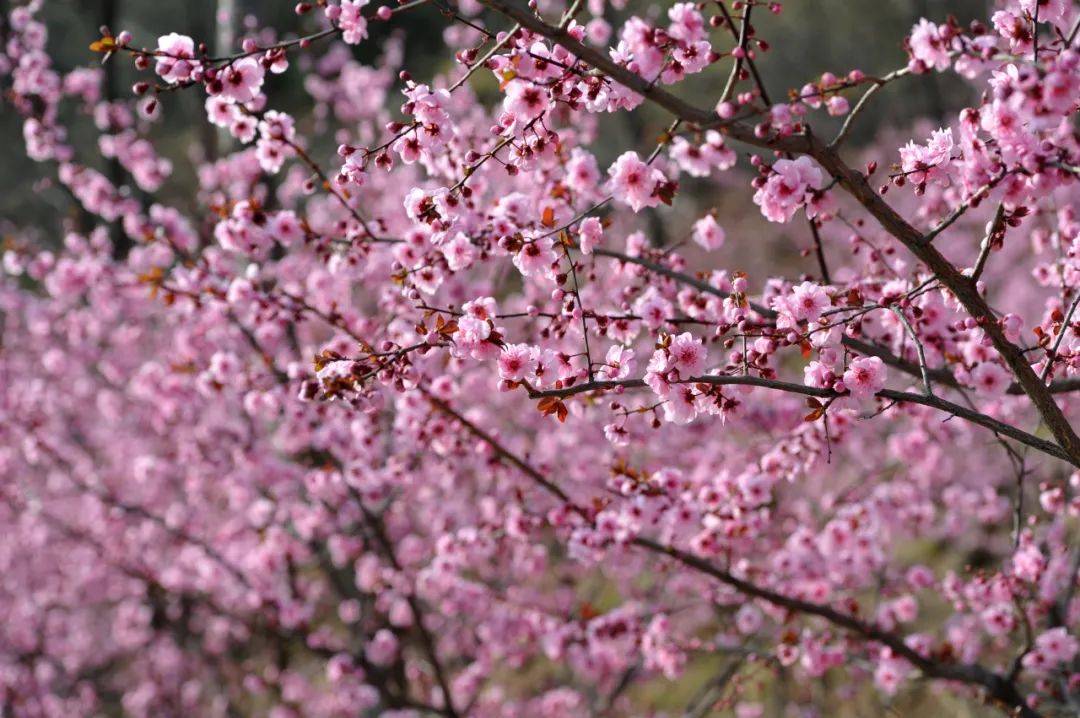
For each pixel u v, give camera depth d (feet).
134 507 25.13
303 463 23.35
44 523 28.35
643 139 48.49
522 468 14.52
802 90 8.20
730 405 9.06
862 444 24.02
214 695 32.07
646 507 13.20
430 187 16.85
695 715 17.88
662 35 7.98
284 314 15.06
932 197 16.79
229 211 14.30
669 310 10.94
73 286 19.85
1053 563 16.11
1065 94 6.88
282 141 12.82
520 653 21.90
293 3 39.93
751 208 57.47
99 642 34.37
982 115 7.66
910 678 15.53
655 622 16.05
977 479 25.90
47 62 20.61
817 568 16.52
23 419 25.55
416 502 23.91
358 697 22.72
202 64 9.14
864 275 13.79
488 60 9.16
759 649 17.87
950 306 9.50
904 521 19.97
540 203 13.99
